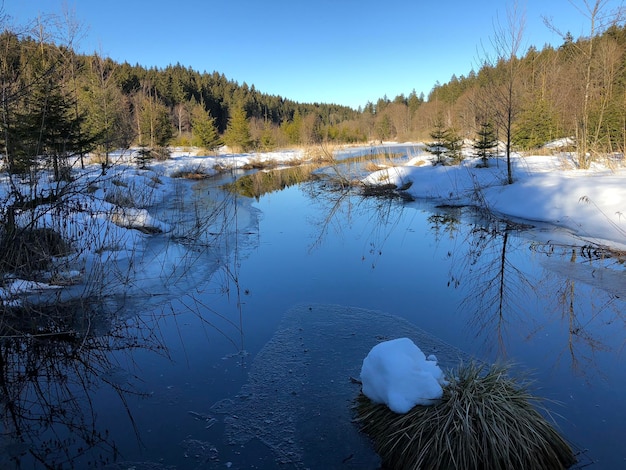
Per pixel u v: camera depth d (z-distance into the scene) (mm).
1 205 5715
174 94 56406
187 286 6250
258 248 8391
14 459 2969
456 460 2555
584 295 5727
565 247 7914
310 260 7566
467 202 12758
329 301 5633
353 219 11320
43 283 5582
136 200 12289
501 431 2623
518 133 20922
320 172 22719
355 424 3148
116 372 4078
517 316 5121
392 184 16547
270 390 3668
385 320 5000
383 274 6766
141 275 6578
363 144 49438
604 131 15547
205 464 2871
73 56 11867
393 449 2756
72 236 6523
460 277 6582
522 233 9078
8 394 3793
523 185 11945
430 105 65125
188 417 3377
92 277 5809
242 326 4969
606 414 3287
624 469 2686
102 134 13320
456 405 2740
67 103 12375
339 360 4105
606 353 4246
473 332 4699
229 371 4023
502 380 2982
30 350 4484
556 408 3379
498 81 13078
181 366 4145
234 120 36406
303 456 2896
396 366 2994
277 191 16719
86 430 3270
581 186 10680
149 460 2924
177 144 39188
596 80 15328
